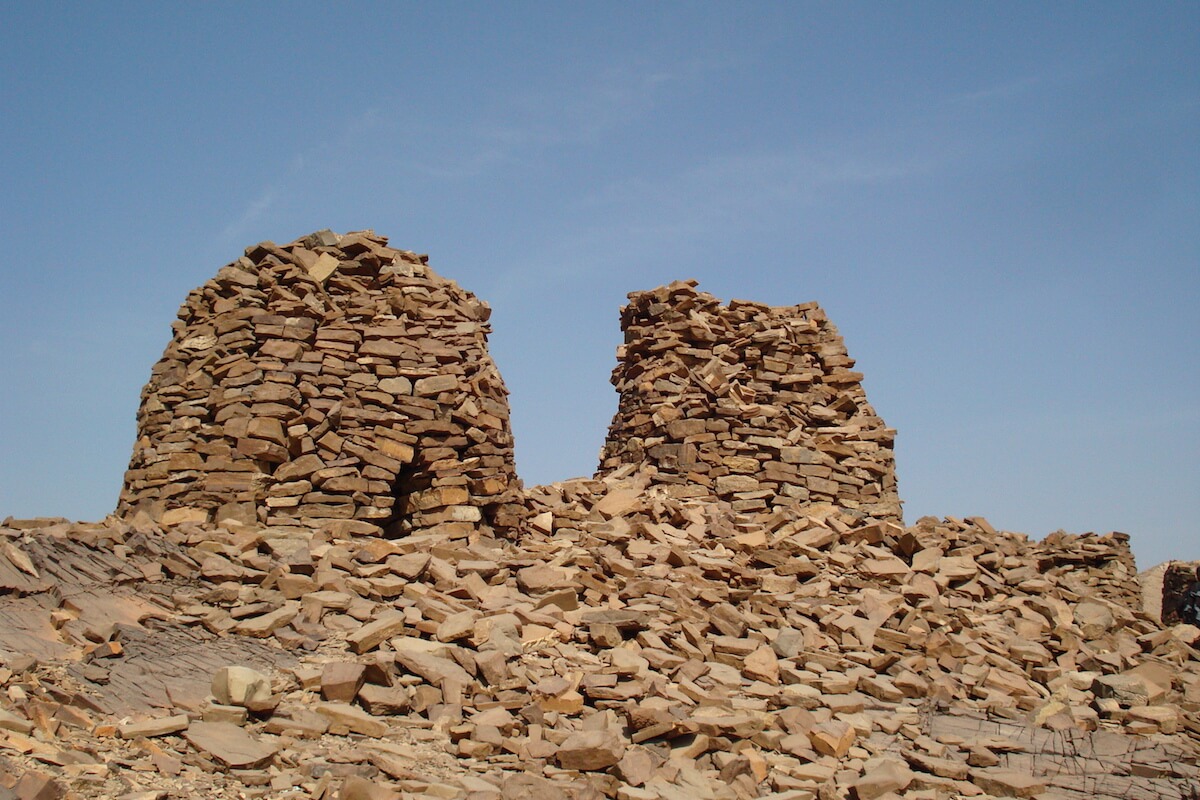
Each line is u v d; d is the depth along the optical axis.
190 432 16.59
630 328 23.16
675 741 12.06
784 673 14.31
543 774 10.73
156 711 10.40
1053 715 14.66
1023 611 18.11
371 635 12.57
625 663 13.26
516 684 12.19
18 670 10.17
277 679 11.62
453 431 17.33
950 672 15.60
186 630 12.32
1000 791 12.24
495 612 13.92
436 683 11.85
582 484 19.92
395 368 17.50
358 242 18.61
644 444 21.34
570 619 14.38
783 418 21.77
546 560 16.30
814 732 12.69
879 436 22.06
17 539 12.72
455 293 19.08
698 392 21.48
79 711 9.84
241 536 15.09
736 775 11.59
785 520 19.67
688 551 17.55
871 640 15.77
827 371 23.05
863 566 18.09
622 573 16.00
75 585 12.40
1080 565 21.19
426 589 14.14
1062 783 12.73
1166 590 23.97
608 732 11.34
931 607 17.19
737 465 20.83
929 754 13.05
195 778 9.27
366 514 16.50
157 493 16.34
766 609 16.06
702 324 22.36
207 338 17.38
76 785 8.49
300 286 17.73
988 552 20.08
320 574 14.05
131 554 13.60
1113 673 16.42
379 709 11.31
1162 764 13.36
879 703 14.22
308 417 16.64
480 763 10.70
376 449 16.83
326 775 9.70
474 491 17.27
